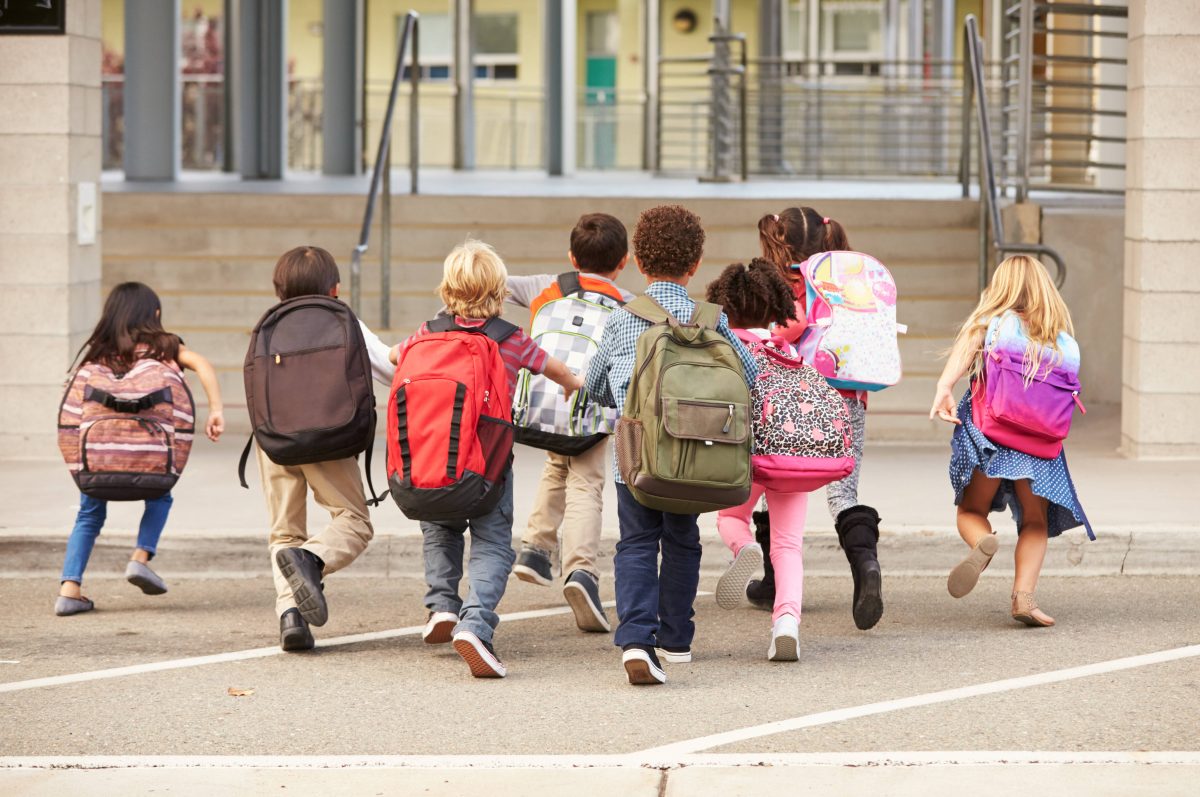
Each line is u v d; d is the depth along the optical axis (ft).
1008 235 64.90
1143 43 50.31
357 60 106.93
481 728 27.99
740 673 31.60
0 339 51.78
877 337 34.09
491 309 31.78
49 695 30.14
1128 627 35.09
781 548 32.50
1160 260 50.67
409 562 40.42
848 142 117.19
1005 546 40.34
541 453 52.60
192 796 24.57
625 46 159.12
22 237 51.52
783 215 35.94
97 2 53.21
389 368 33.35
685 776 25.29
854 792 24.47
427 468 30.30
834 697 29.78
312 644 33.14
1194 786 24.63
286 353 32.01
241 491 45.93
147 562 37.76
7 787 24.97
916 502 44.04
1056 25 89.45
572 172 114.83
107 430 35.22
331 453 31.94
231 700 29.84
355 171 107.24
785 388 31.40
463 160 129.29
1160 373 50.98
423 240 67.15
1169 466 49.85
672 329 30.07
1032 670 31.58
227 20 112.68
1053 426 33.78
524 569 35.37
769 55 114.83
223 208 68.95
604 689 30.53
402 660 32.83
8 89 51.19
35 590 39.19
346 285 65.16
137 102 95.45
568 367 33.47
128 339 35.70
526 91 131.13
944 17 120.47
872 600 32.81
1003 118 74.49
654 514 31.04
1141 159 50.65
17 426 52.06
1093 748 26.55
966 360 34.24
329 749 26.89
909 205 67.51
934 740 27.04
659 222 30.86
